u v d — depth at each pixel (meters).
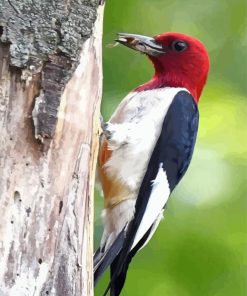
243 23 16.08
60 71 8.62
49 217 8.66
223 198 14.30
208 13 15.93
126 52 14.02
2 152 8.45
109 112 13.52
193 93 12.09
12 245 8.41
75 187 8.91
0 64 8.47
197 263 13.83
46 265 8.58
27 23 8.54
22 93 8.52
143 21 14.64
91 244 9.14
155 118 11.12
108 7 14.25
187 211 14.14
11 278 8.36
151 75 13.91
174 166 11.20
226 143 14.78
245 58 15.95
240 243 14.05
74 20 8.71
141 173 10.93
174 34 12.02
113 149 10.77
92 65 9.23
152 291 13.70
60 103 8.79
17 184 8.48
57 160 8.75
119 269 10.78
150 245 13.88
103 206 11.36
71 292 8.75
